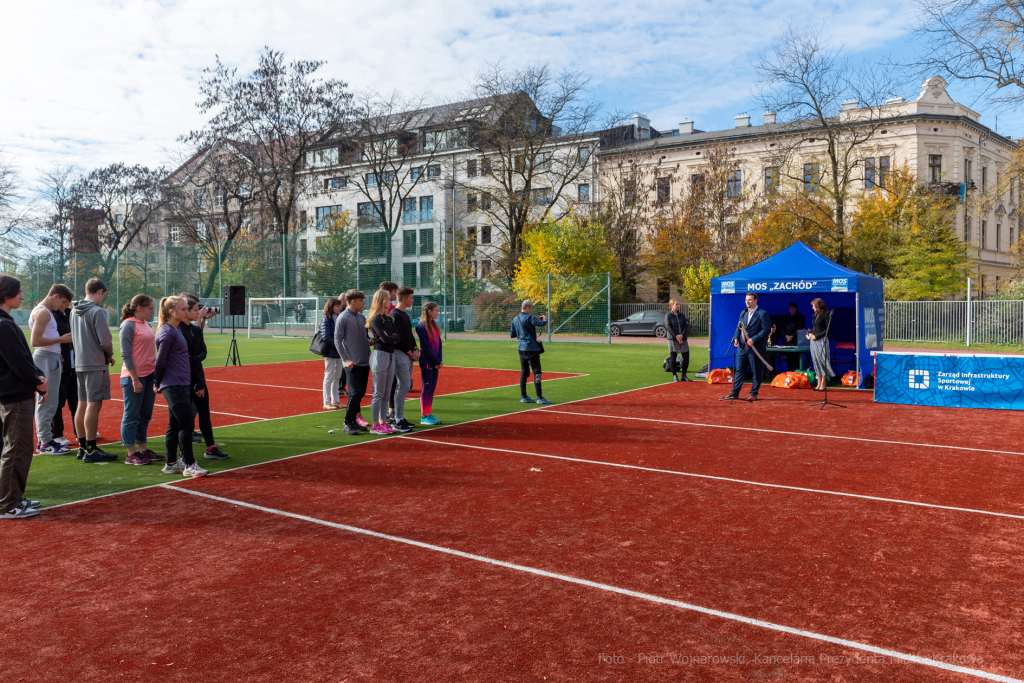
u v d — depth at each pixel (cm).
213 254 3575
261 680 298
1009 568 422
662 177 5088
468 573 420
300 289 3303
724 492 602
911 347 2586
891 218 3547
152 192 4966
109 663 315
